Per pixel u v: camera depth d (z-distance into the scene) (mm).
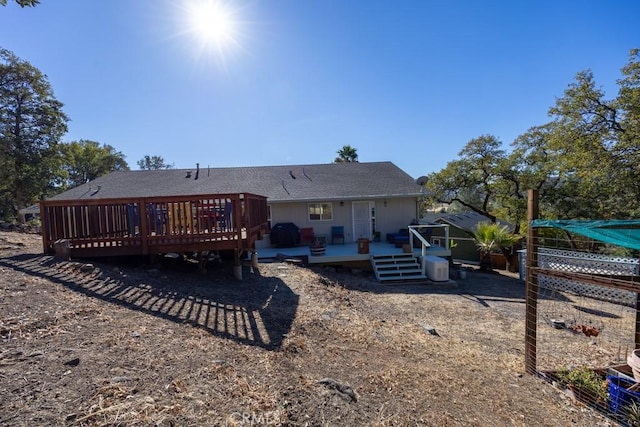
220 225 7109
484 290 10016
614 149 11836
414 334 5613
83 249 6578
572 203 16453
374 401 2895
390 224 15133
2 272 4949
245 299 5875
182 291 5699
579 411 3359
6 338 2949
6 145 22828
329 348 4211
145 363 2850
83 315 3809
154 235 6715
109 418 1999
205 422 2125
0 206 28641
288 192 14656
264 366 3246
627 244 3656
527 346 4340
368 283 10289
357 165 18328
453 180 18719
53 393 2203
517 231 18125
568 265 4430
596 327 6691
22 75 23109
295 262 10594
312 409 2553
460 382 3707
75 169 40406
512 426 2881
